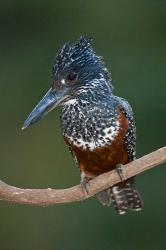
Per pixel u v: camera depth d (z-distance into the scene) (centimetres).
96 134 1106
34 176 1714
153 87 1689
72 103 1105
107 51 1772
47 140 1736
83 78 1101
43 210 1673
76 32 1819
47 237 1664
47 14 1852
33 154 1733
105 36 1791
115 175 1045
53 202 1021
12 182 1714
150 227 1617
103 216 1628
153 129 1667
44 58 1823
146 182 1619
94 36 1791
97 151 1109
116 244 1623
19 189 1008
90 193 1042
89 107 1105
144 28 1789
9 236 1680
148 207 1616
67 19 1836
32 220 1677
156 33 1789
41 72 1809
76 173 1708
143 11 1795
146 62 1745
